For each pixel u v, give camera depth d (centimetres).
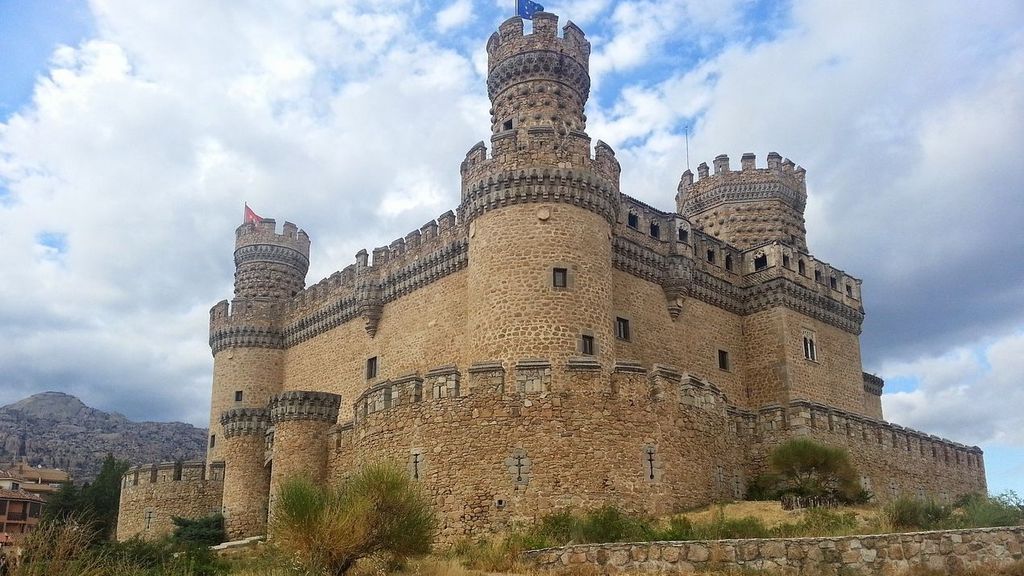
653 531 2625
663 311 4659
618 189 4128
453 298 4684
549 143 3925
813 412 4097
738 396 4934
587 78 4569
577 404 3125
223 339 6006
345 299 5472
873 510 3183
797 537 2175
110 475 7356
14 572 1841
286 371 5969
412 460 3203
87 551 2100
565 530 2756
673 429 3269
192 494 5094
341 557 2272
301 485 2395
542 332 3666
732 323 5075
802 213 6081
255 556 3114
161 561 2934
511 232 3838
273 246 6341
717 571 2077
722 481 3516
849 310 5484
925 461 4816
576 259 3803
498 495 3025
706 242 5091
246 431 5041
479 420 3128
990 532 1878
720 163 6016
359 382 5231
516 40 4506
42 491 10138
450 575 2300
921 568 1897
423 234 5003
